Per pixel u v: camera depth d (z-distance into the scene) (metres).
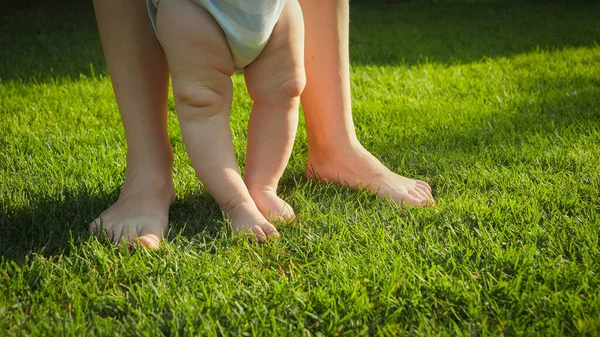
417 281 1.28
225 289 1.25
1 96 2.90
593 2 7.02
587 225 1.49
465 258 1.36
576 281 1.26
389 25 5.52
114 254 1.39
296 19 1.48
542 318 1.15
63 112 2.64
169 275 1.32
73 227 1.52
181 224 1.59
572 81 3.16
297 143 2.21
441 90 3.04
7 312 1.17
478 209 1.61
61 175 1.84
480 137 2.22
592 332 1.09
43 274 1.30
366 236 1.47
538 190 1.73
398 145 2.18
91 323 1.14
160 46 1.59
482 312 1.18
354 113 2.59
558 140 2.15
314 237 1.49
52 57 3.93
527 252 1.38
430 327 1.14
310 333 1.14
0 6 6.41
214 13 1.37
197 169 1.50
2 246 1.41
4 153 2.09
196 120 1.47
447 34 4.95
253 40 1.39
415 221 1.57
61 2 6.80
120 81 1.57
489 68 3.53
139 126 1.59
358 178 1.79
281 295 1.23
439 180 1.87
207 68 1.41
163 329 1.13
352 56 3.96
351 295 1.22
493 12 6.42
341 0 1.72
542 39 4.60
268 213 1.57
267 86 1.51
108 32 1.55
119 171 1.92
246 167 1.61
